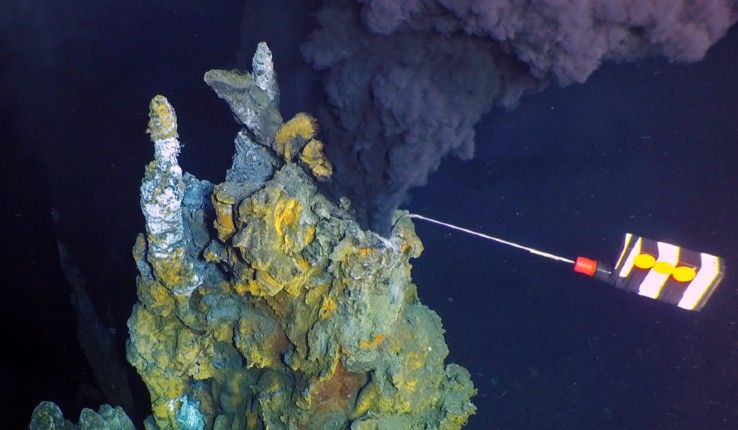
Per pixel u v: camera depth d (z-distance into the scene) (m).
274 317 3.58
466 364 7.99
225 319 3.64
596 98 11.59
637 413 7.75
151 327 3.73
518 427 7.16
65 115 6.93
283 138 3.44
